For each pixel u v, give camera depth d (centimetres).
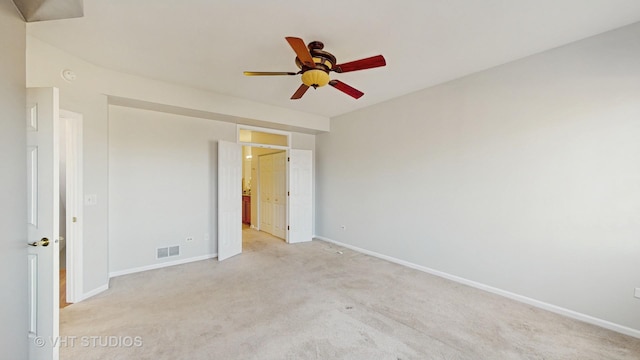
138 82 318
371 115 439
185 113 382
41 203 175
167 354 186
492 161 294
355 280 329
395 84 344
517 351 194
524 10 195
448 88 333
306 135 553
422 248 364
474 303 269
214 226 428
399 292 294
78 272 268
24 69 162
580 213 239
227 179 422
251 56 270
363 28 219
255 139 661
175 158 388
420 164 367
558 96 250
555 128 252
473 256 311
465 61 279
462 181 321
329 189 530
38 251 175
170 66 292
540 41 240
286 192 535
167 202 382
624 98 217
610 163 224
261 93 382
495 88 291
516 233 277
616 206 221
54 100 176
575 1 185
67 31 223
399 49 254
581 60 237
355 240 470
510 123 280
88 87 280
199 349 192
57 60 251
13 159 148
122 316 238
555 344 202
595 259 231
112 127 339
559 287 250
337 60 274
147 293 288
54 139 176
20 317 157
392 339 207
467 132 315
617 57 220
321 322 231
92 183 284
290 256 431
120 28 220
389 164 410
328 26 217
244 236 582
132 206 353
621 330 218
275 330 218
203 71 306
